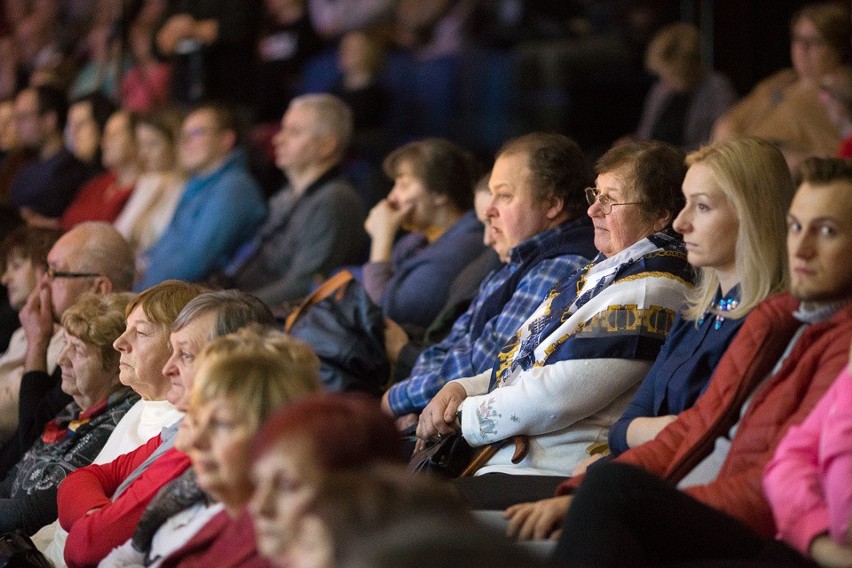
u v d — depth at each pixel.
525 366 5.30
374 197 11.55
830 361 3.93
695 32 11.20
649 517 3.71
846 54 9.37
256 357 3.78
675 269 5.10
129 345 5.43
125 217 10.98
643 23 13.18
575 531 3.69
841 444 3.58
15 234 7.48
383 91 13.08
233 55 13.18
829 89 8.83
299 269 9.08
